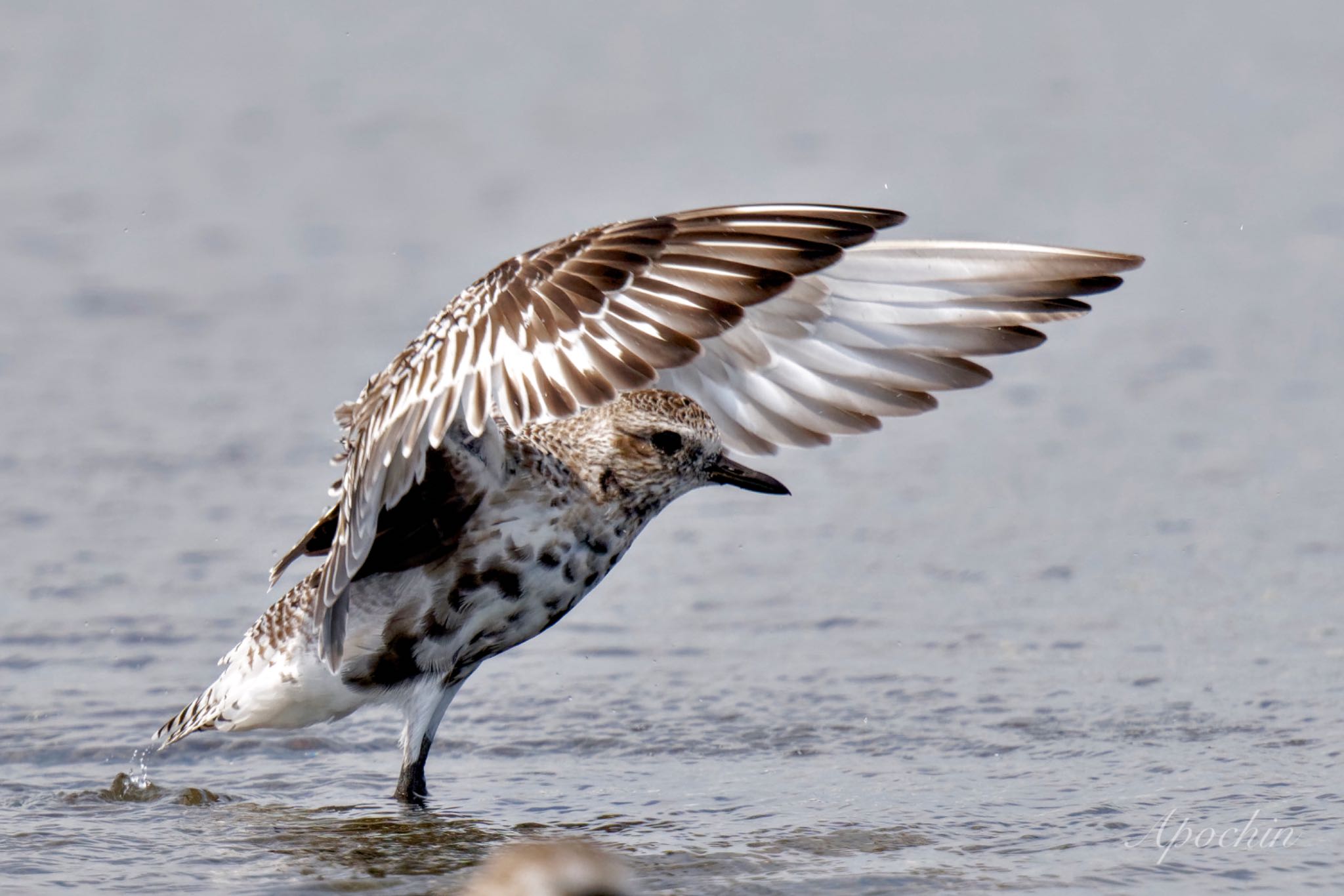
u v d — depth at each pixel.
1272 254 23.78
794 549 14.86
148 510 15.47
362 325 20.98
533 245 24.20
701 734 11.07
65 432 17.34
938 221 24.59
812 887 8.42
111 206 26.02
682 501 16.20
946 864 8.72
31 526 15.04
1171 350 20.19
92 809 9.91
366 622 9.77
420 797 9.98
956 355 9.09
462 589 9.71
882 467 17.05
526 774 10.45
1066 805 9.62
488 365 7.51
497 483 9.59
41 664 12.35
